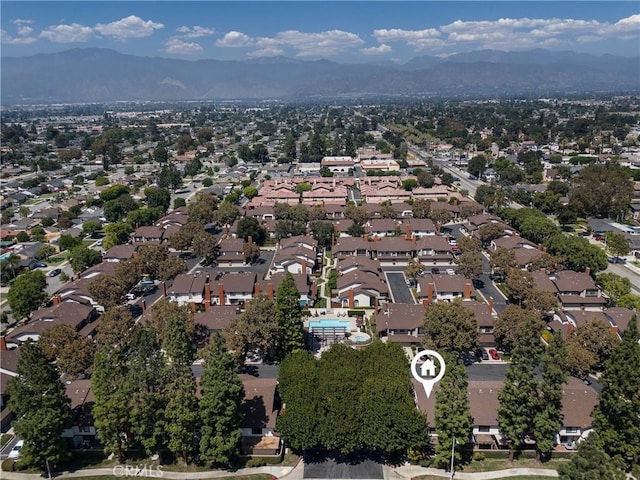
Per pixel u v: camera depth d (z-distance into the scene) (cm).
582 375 7469
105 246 13850
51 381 5781
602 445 5694
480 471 5906
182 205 18475
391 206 17112
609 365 5650
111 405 5659
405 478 5822
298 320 8181
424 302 9875
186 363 5975
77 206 18100
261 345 7919
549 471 5891
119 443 5953
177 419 5741
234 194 19125
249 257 12888
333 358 7131
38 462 5859
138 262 11425
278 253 13212
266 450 6197
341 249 13100
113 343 8125
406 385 6431
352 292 10350
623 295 9812
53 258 13938
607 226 14938
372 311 10238
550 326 9025
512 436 5862
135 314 10131
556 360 5684
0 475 5994
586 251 11212
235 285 10606
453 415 5675
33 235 15250
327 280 11888
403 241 13275
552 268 11175
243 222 14362
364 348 7506
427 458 6066
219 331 8719
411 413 5841
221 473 5934
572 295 10188
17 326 10006
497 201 16738
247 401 6631
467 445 6253
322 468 5991
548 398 5684
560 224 15988
